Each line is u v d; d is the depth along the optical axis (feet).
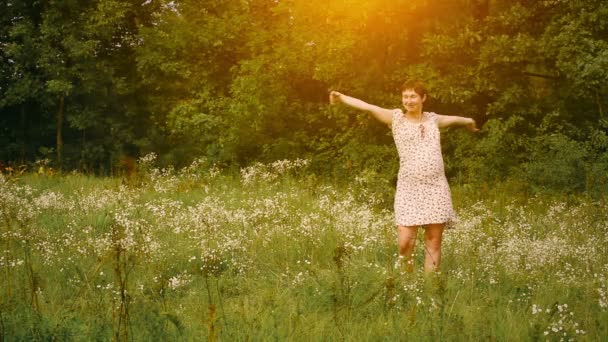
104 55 68.74
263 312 14.83
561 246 21.43
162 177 42.60
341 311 14.79
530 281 18.17
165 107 62.75
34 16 68.03
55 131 71.72
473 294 16.79
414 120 19.58
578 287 17.70
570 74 42.93
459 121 20.02
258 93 50.08
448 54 45.29
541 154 41.86
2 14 67.51
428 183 19.11
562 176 37.52
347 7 45.80
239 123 51.37
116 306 15.21
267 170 44.37
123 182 36.91
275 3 56.59
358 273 17.48
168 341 13.06
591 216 29.94
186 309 15.76
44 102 65.46
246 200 34.30
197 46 57.36
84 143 67.10
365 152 46.37
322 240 23.04
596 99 47.60
